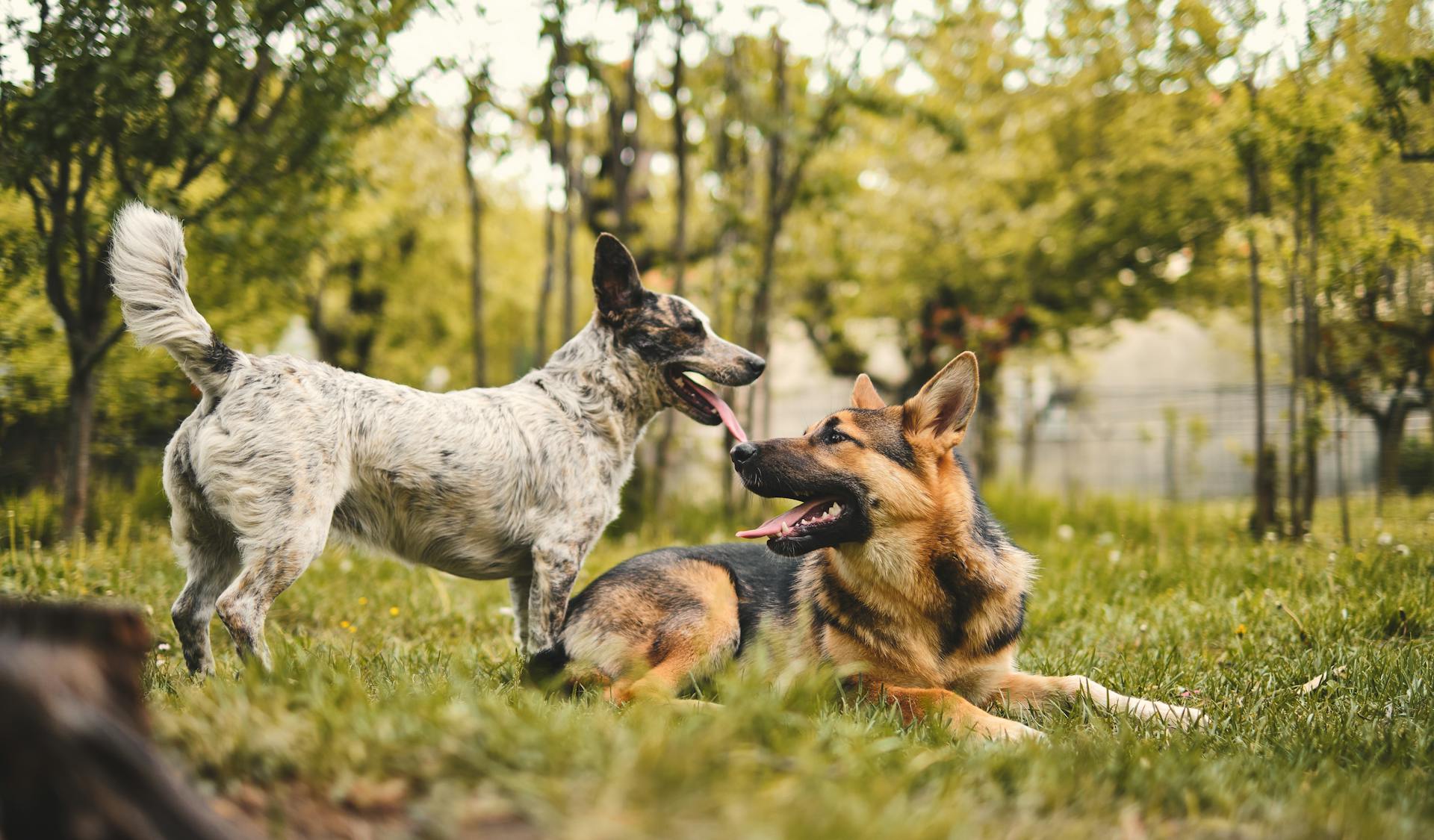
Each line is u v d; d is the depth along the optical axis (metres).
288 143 7.14
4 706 1.66
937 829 2.04
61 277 6.71
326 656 4.25
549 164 10.70
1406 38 7.56
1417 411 9.07
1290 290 8.55
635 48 10.83
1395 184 8.26
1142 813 2.56
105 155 6.97
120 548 6.89
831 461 4.16
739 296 11.86
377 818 2.09
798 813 2.01
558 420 5.02
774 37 10.61
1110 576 6.91
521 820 2.01
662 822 1.92
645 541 9.98
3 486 7.95
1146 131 13.36
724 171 11.92
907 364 19.94
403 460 4.49
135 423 8.86
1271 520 9.18
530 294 20.47
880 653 4.10
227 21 6.45
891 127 15.77
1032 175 16.53
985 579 4.08
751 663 4.37
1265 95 8.17
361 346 19.56
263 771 2.28
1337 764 3.25
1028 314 15.69
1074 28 13.14
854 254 16.20
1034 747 2.97
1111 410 20.05
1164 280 16.06
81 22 6.16
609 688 4.14
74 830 1.68
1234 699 4.16
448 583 7.05
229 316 9.41
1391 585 5.98
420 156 13.37
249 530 4.08
